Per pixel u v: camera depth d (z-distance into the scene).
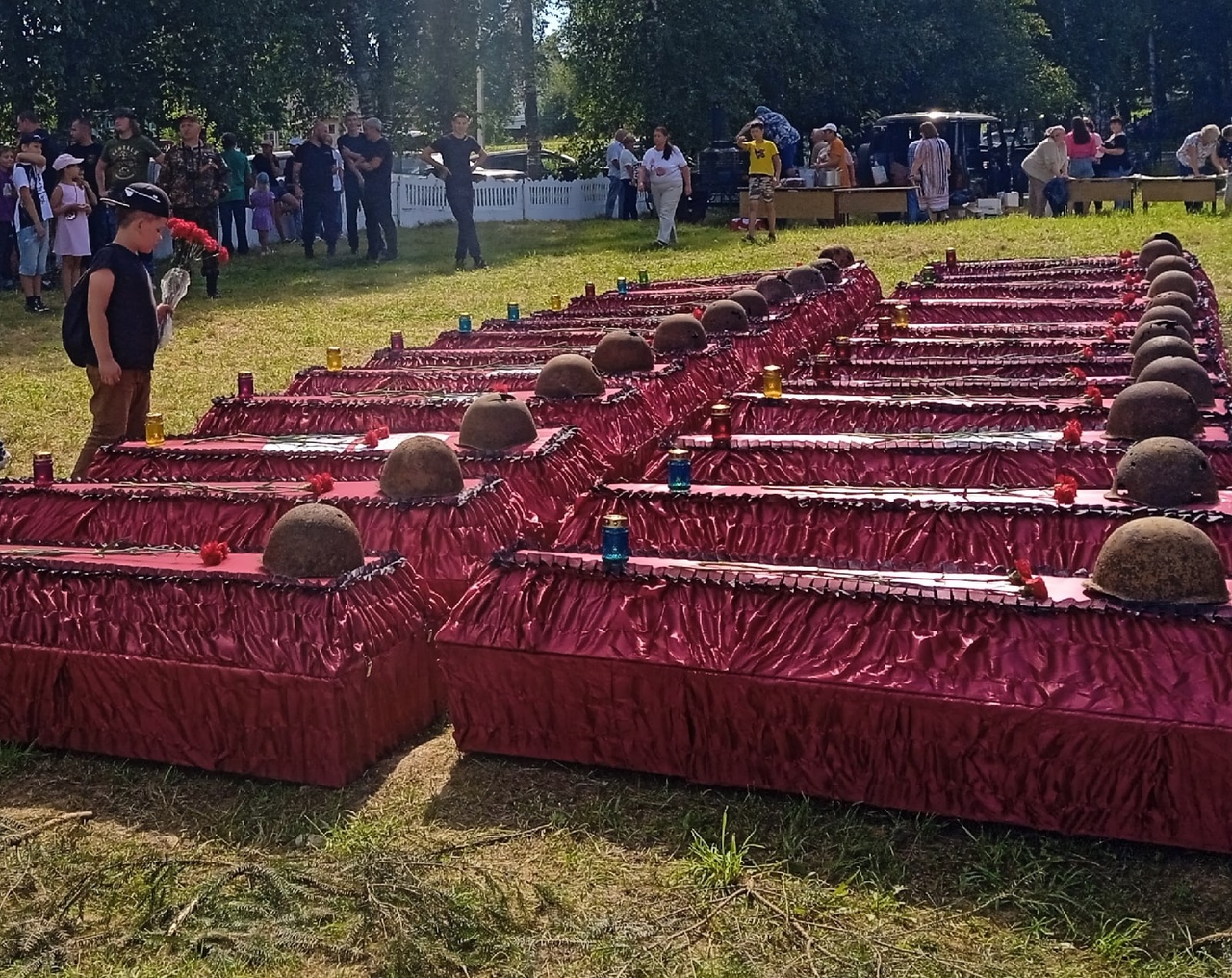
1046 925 3.48
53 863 3.87
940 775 3.92
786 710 4.04
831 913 3.54
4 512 5.76
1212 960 3.30
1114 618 3.78
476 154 18.78
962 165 26.16
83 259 15.09
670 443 6.30
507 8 31.95
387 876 3.69
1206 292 10.82
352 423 7.03
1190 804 3.68
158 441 6.68
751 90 29.20
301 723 4.27
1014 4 35.94
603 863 3.83
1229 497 5.14
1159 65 47.47
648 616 4.20
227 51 21.95
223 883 3.74
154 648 4.38
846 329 10.67
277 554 4.44
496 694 4.38
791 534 5.24
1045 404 6.57
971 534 5.08
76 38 20.22
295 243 22.58
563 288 15.86
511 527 5.39
